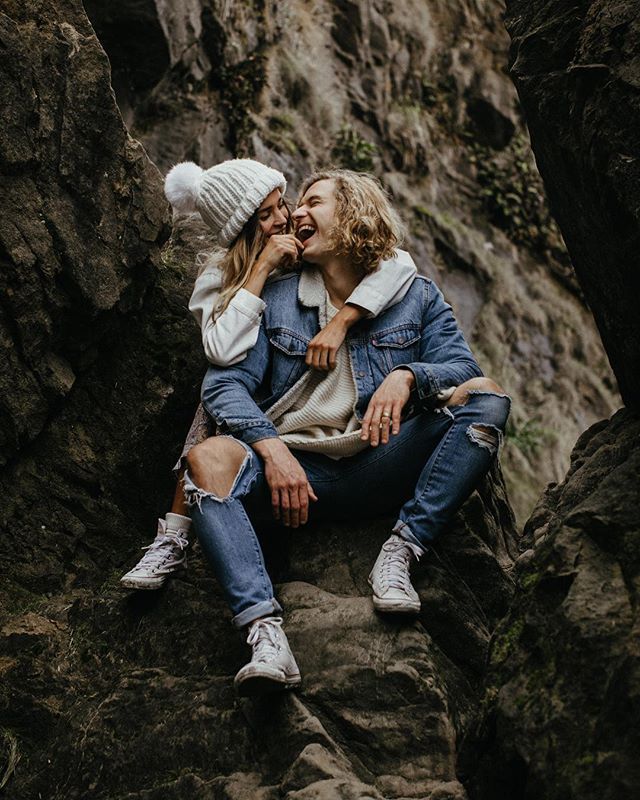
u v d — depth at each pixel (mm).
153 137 5910
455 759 2525
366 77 7336
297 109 6785
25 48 3207
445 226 7273
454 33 8125
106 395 3510
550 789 2174
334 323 3023
